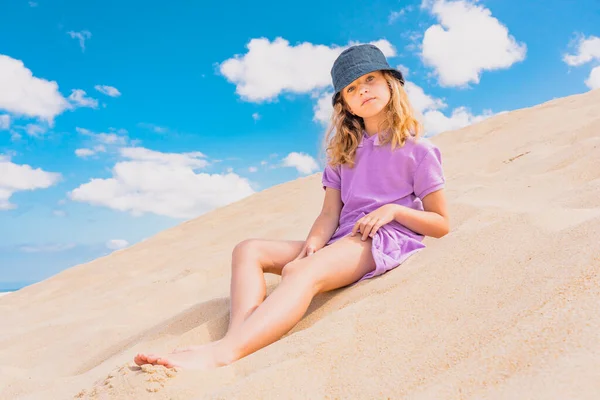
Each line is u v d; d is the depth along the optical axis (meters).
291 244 1.91
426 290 1.38
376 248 1.71
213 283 3.00
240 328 1.45
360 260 1.70
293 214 4.54
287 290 1.53
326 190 2.14
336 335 1.26
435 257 1.58
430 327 1.20
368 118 2.03
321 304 1.66
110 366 1.68
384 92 1.95
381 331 1.24
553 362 0.87
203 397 1.07
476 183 3.09
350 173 2.05
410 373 1.04
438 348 1.09
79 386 1.53
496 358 0.95
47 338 2.39
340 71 1.97
